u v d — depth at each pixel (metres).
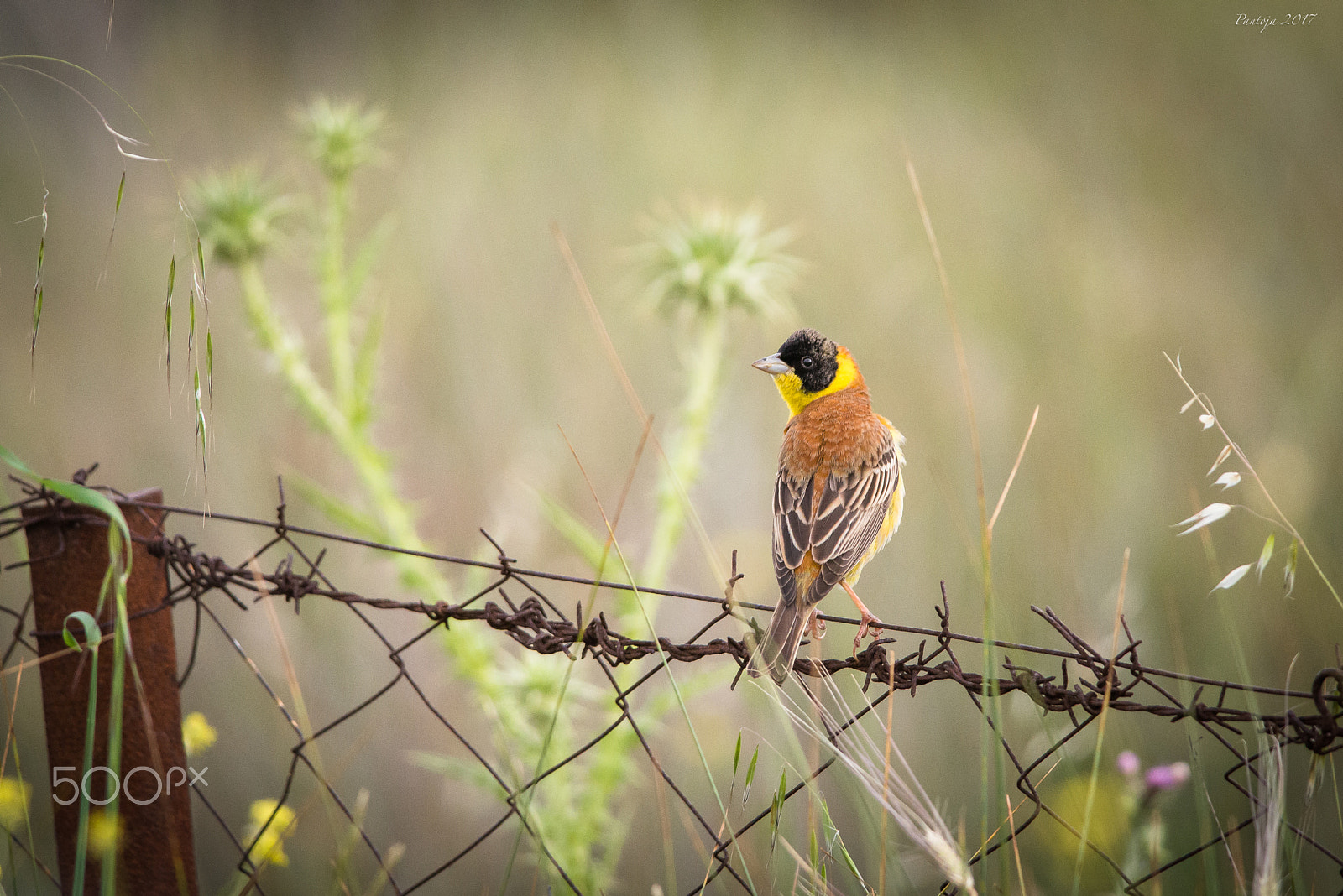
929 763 9.67
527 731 7.41
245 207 8.19
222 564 5.54
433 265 15.30
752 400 13.78
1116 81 18.77
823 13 21.84
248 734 10.08
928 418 12.86
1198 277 14.71
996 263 15.49
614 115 18.88
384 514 7.88
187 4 19.97
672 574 11.37
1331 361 11.71
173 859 5.68
